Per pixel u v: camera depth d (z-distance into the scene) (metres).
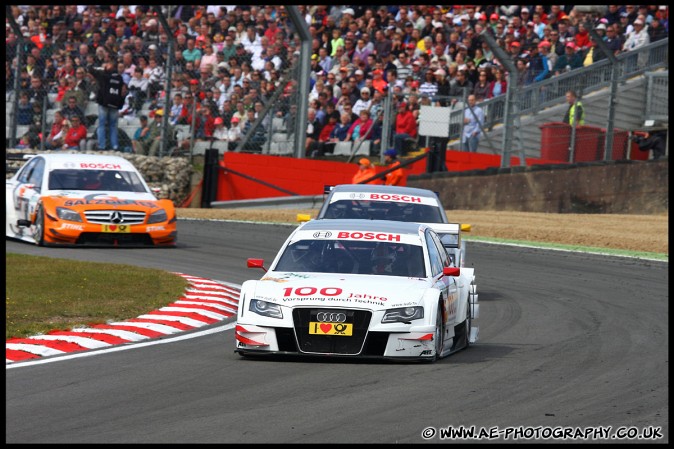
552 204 85.56
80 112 103.56
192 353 32.19
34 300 41.12
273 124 97.44
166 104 97.88
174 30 106.25
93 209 62.97
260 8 105.12
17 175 69.69
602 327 39.59
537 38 99.25
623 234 72.00
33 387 26.23
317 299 30.03
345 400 24.61
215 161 95.19
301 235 33.97
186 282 48.56
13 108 102.44
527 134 93.56
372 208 46.03
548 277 55.69
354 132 97.25
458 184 87.94
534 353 33.16
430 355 30.06
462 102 93.19
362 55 101.69
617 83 91.31
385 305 29.92
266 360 30.66
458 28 101.25
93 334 34.94
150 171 96.56
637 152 92.25
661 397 25.52
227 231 76.19
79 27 109.56
